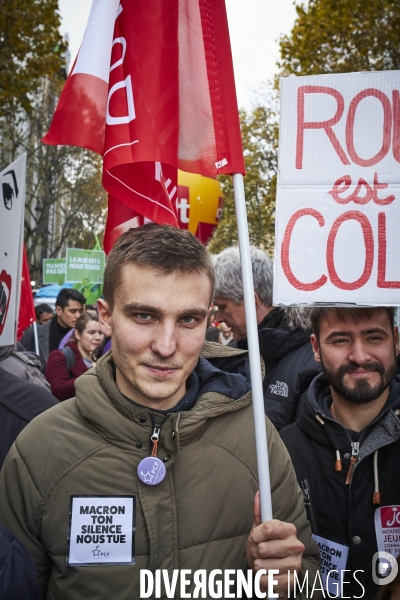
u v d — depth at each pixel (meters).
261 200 24.75
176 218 2.09
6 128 23.23
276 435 1.89
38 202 28.61
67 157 27.86
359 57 14.16
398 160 2.00
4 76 14.79
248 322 1.75
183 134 2.00
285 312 3.05
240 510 1.73
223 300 3.17
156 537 1.63
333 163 2.02
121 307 1.66
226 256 3.22
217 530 1.70
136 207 2.02
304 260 2.01
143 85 1.94
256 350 1.73
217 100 1.96
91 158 28.05
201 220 5.46
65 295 7.32
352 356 2.08
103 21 1.98
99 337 5.27
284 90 2.05
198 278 1.66
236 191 1.91
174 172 2.12
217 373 1.85
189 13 2.01
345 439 2.12
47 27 14.85
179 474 1.71
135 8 1.97
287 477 1.84
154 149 1.92
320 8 14.41
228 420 1.81
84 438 1.73
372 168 2.01
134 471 1.68
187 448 1.73
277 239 2.03
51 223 35.66
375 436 2.09
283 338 2.93
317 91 2.04
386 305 1.98
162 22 1.97
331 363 2.12
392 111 2.01
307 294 2.00
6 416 2.48
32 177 28.16
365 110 2.02
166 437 1.68
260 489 1.65
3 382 2.55
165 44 1.97
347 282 2.00
